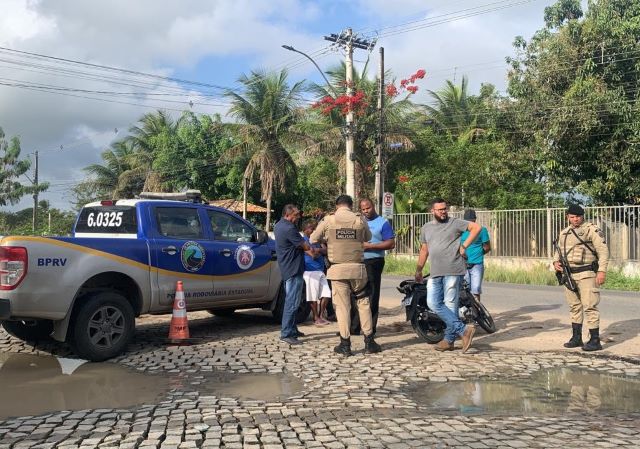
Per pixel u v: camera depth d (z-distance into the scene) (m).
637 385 5.76
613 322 9.26
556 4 21.89
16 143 43.22
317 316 9.15
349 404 5.07
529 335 8.29
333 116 29.78
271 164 31.94
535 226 20.31
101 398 5.36
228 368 6.43
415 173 27.84
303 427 4.46
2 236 6.59
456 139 32.75
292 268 7.71
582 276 7.18
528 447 4.05
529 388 5.64
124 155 49.03
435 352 7.20
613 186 20.72
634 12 20.17
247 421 4.60
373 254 7.73
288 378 6.02
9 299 6.29
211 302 8.27
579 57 20.64
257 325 9.29
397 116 29.11
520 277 18.03
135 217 7.68
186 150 38.44
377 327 9.02
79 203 49.25
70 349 7.47
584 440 4.19
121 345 7.00
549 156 21.70
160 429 4.41
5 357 7.09
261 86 32.91
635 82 20.50
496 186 25.95
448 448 4.04
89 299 6.79
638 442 4.15
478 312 8.29
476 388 5.64
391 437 4.24
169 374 6.21
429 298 7.16
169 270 7.68
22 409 5.04
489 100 27.75
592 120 19.72
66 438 4.26
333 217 7.04
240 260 8.56
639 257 17.34
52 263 6.55
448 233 7.12
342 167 29.23
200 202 8.86
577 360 6.73
